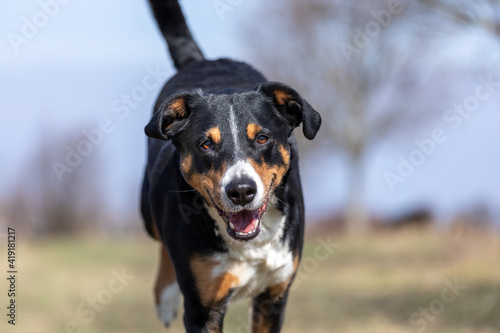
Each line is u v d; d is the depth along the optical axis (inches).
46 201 1012.5
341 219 1275.8
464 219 638.5
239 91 195.2
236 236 184.9
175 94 190.4
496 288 375.9
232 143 182.9
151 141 241.4
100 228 1084.5
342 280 506.9
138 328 340.8
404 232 805.2
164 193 211.8
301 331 318.0
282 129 194.5
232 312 356.2
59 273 547.8
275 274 207.0
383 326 316.5
